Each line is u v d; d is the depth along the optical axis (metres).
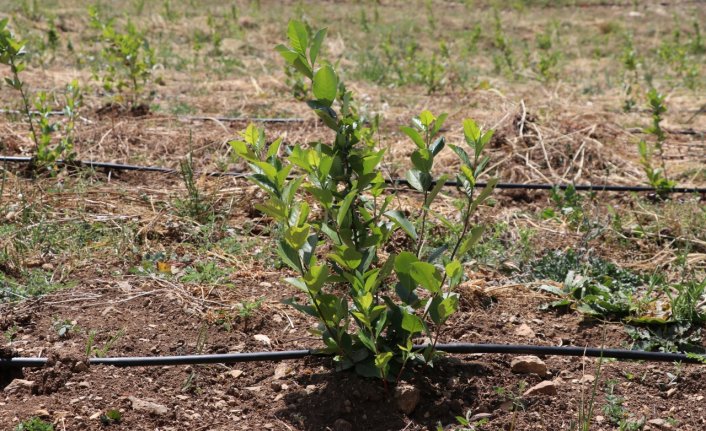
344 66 12.87
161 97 9.51
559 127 7.78
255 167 3.40
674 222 5.63
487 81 11.08
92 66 11.36
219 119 8.24
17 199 5.53
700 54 15.62
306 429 3.34
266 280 4.67
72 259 4.70
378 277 3.75
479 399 3.57
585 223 5.62
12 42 6.14
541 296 4.57
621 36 17.38
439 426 3.25
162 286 4.47
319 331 3.54
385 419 3.40
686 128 8.74
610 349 3.96
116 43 8.55
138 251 4.89
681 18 19.44
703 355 3.92
